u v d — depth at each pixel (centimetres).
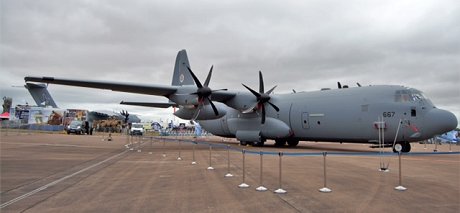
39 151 1856
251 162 1380
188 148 2312
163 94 2292
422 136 1778
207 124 3058
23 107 6075
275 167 1205
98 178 945
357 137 2002
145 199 673
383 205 618
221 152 1927
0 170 1102
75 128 5072
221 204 630
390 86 1933
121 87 2073
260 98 2366
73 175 1000
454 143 3956
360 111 1962
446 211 573
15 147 2148
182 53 2769
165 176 984
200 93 2128
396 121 1827
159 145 2689
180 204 630
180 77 2766
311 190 766
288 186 816
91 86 2027
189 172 1070
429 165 1289
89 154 1747
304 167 1209
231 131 2717
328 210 584
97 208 599
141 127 5353
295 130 2317
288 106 2345
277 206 614
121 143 2889
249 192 744
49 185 831
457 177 965
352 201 652
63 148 2123
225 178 946
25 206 611
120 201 655
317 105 2180
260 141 2512
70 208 597
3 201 653
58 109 6066
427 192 740
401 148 1905
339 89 2167
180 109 2420
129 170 1120
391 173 1048
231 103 2497
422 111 1775
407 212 567
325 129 2141
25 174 1016
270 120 2417
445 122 1738
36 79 1844
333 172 1070
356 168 1179
